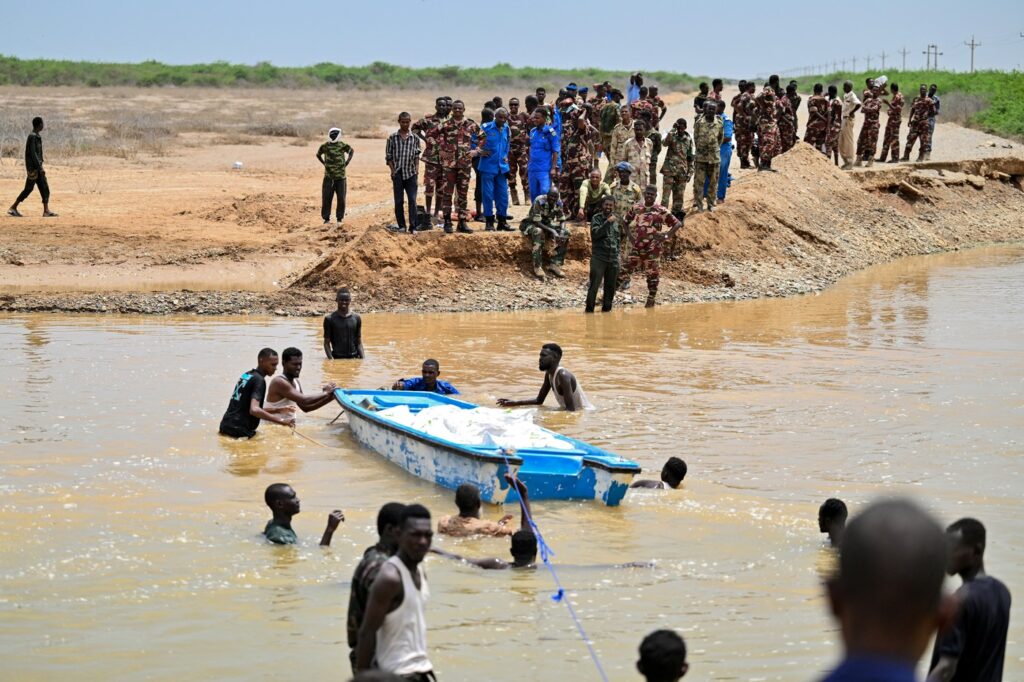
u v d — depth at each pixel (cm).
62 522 1405
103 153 6053
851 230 4575
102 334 2752
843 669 364
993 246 5169
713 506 1494
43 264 3631
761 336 2839
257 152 6512
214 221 4219
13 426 1877
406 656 850
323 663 1014
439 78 16088
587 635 1072
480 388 2217
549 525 1422
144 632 1080
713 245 3834
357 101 11769
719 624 1098
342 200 4006
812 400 2112
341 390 1975
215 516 1442
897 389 2203
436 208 3575
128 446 1775
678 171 3750
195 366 2377
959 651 764
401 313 3181
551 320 3077
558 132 3631
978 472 1647
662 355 2572
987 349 2647
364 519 1442
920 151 5622
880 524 370
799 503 1507
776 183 4484
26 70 13788
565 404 2042
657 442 1825
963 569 837
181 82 13788
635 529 1402
